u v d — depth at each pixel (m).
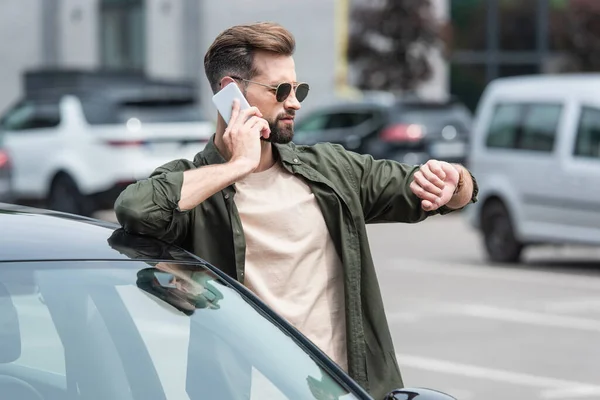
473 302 24.91
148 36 61.34
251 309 7.52
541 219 29.11
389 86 54.22
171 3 60.84
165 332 7.09
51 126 37.34
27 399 6.79
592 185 27.75
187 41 60.75
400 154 41.84
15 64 62.75
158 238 8.05
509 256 30.38
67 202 36.88
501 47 62.47
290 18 60.44
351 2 59.22
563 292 26.16
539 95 29.47
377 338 8.38
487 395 17.12
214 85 8.42
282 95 8.17
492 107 30.77
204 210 8.15
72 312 6.97
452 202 8.67
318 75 59.97
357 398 7.19
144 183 7.88
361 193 8.53
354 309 8.25
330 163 8.47
